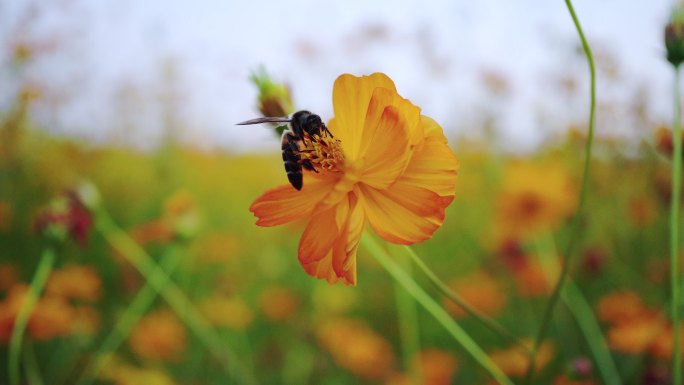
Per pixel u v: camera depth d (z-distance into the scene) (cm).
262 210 19
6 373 38
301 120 20
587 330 31
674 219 19
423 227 18
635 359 31
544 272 38
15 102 67
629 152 47
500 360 31
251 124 21
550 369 33
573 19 17
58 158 72
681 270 37
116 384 40
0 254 54
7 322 33
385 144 18
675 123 19
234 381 40
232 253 56
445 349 43
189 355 44
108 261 51
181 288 49
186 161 83
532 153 57
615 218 47
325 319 46
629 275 42
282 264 56
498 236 43
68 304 43
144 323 41
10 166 68
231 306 45
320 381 43
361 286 55
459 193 67
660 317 28
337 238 18
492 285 45
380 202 19
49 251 30
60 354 40
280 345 45
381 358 42
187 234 33
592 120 18
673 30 19
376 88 19
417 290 21
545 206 38
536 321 41
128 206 72
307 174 20
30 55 67
